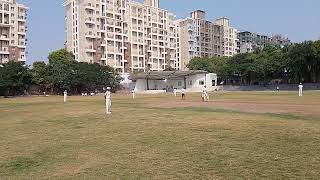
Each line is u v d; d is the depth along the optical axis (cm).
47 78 10812
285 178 964
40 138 1823
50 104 5009
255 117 2400
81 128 2141
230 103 4244
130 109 3494
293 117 2389
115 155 1341
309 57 10038
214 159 1202
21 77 10150
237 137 1583
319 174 985
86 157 1336
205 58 15888
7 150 1541
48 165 1244
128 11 15812
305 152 1247
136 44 16150
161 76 12575
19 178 1095
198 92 10475
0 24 12950
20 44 13750
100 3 14662
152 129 1941
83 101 5819
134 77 12875
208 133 1723
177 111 3084
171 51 18238
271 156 1209
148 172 1084
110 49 15038
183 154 1299
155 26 17050
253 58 12644
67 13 14850
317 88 10312
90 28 14388
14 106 4738
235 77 13700
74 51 14362
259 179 966
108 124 2273
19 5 13662
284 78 12281
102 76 11681
